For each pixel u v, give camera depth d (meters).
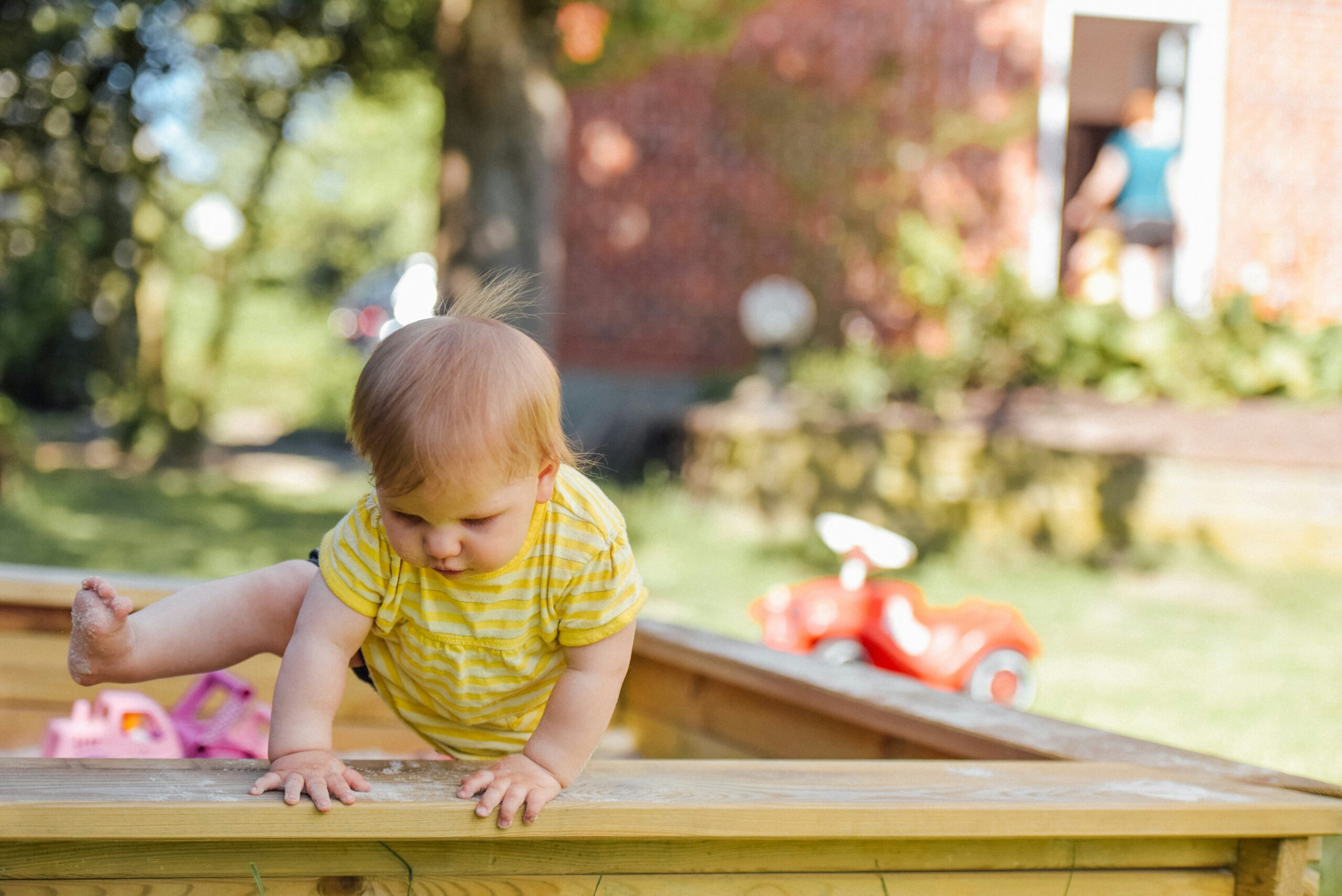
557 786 1.44
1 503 8.40
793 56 10.34
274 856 1.35
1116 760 1.91
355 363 17.03
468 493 1.37
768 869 1.52
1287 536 7.61
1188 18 10.45
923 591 6.62
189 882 1.33
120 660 1.60
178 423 11.31
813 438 8.23
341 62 9.96
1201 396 8.79
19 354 12.68
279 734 1.49
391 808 1.34
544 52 7.26
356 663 1.76
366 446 1.39
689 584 6.59
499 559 1.45
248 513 8.48
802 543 7.78
